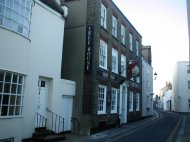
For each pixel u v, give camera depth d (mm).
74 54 17406
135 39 27422
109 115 19000
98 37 17703
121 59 22578
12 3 10750
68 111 16172
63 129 14305
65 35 18000
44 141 11883
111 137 14867
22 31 11227
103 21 19094
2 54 10094
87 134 15359
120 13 22594
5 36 10242
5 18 10375
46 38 13773
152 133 16969
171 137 15312
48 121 13836
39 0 13266
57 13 14758
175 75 51719
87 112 16328
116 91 20703
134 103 26078
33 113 12500
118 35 21875
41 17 13438
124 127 20031
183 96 47500
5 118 10203
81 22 17594
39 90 13453
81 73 16938
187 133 17375
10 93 10516
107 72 19062
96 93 17000
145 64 33188
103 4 18906
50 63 14008
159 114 40938
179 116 35844
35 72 12805
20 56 10930
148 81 34812
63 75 17469
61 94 14977
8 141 10328
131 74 23094
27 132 12016
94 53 17094
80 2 17953
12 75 10625
